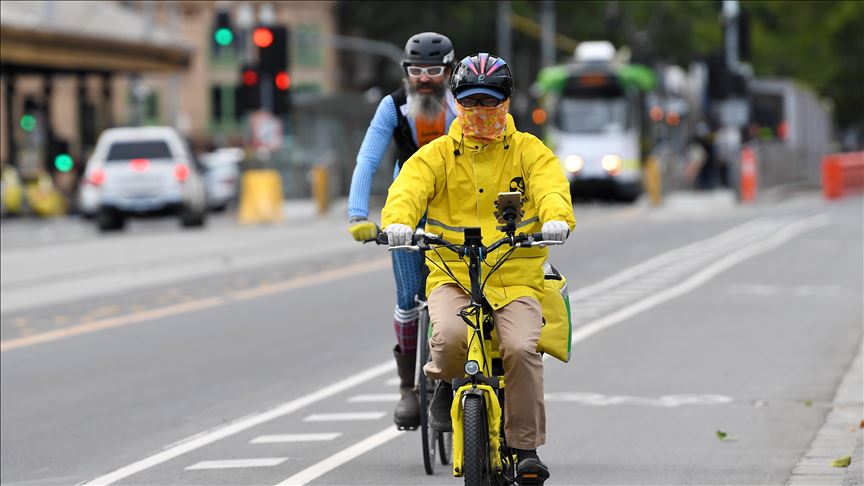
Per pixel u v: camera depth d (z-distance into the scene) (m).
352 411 26.83
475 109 16.84
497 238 17.20
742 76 104.62
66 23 103.75
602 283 47.66
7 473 22.73
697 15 183.12
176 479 21.59
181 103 169.75
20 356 34.16
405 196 17.00
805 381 29.61
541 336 17.41
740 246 61.03
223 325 38.88
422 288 20.84
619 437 24.17
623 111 104.88
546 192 16.91
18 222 102.50
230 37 85.88
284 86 80.00
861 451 22.83
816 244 61.34
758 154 102.25
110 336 37.12
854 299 43.19
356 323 38.81
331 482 21.00
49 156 111.62
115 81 160.50
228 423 26.03
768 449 23.17
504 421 17.33
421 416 20.89
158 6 162.88
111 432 25.61
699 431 24.69
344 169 119.69
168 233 73.44
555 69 108.25
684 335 36.12
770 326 37.69
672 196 110.44
